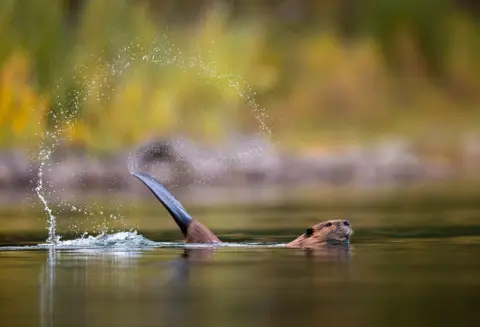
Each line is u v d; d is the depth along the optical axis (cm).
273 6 13188
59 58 8450
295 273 3362
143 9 8812
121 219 5888
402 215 5872
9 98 8238
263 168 9131
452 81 12950
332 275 3319
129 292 2970
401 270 3444
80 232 5116
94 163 8119
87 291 2994
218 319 2534
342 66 12394
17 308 2716
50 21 8469
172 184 8369
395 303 2767
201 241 4403
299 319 2530
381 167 9619
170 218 5959
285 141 10475
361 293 2938
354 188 8506
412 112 12150
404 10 13288
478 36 13475
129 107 8475
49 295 2928
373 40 13012
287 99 11675
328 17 13262
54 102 8312
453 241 4472
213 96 9294
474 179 9381
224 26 10031
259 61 11469
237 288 3034
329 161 9512
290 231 5050
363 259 3766
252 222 5559
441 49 13200
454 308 2678
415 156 10038
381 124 11656
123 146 8331
